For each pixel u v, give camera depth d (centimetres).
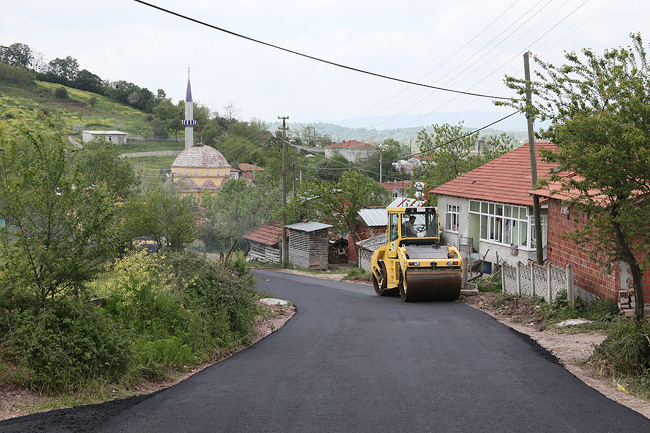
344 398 784
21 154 895
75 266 901
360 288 3091
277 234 5603
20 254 873
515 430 641
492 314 1753
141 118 19388
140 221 3984
